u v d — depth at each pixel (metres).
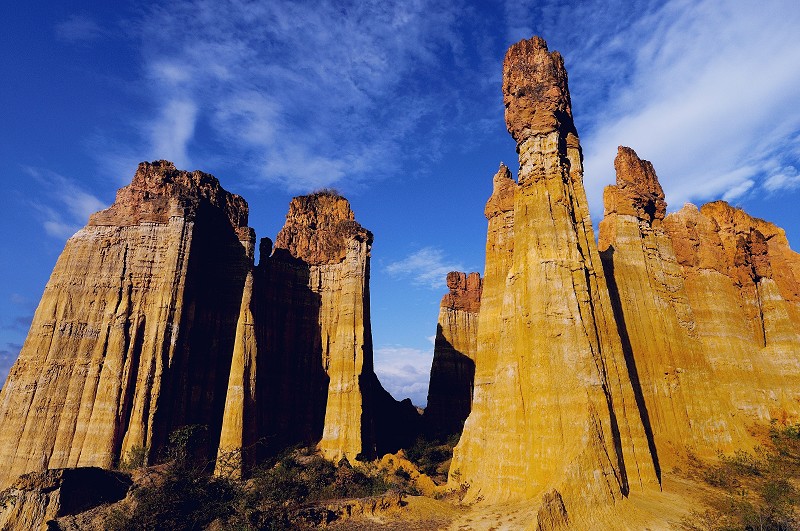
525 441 35.50
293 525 32.34
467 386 83.62
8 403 53.78
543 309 36.59
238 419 52.62
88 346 56.03
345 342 61.06
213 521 35.00
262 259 69.00
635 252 46.59
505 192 56.22
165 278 57.47
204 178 68.88
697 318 51.94
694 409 42.72
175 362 55.28
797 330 57.25
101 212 62.84
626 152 51.69
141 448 49.31
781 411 49.47
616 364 36.25
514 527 28.67
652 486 33.22
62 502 34.84
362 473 48.22
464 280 93.44
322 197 78.00
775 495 32.47
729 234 60.00
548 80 43.53
